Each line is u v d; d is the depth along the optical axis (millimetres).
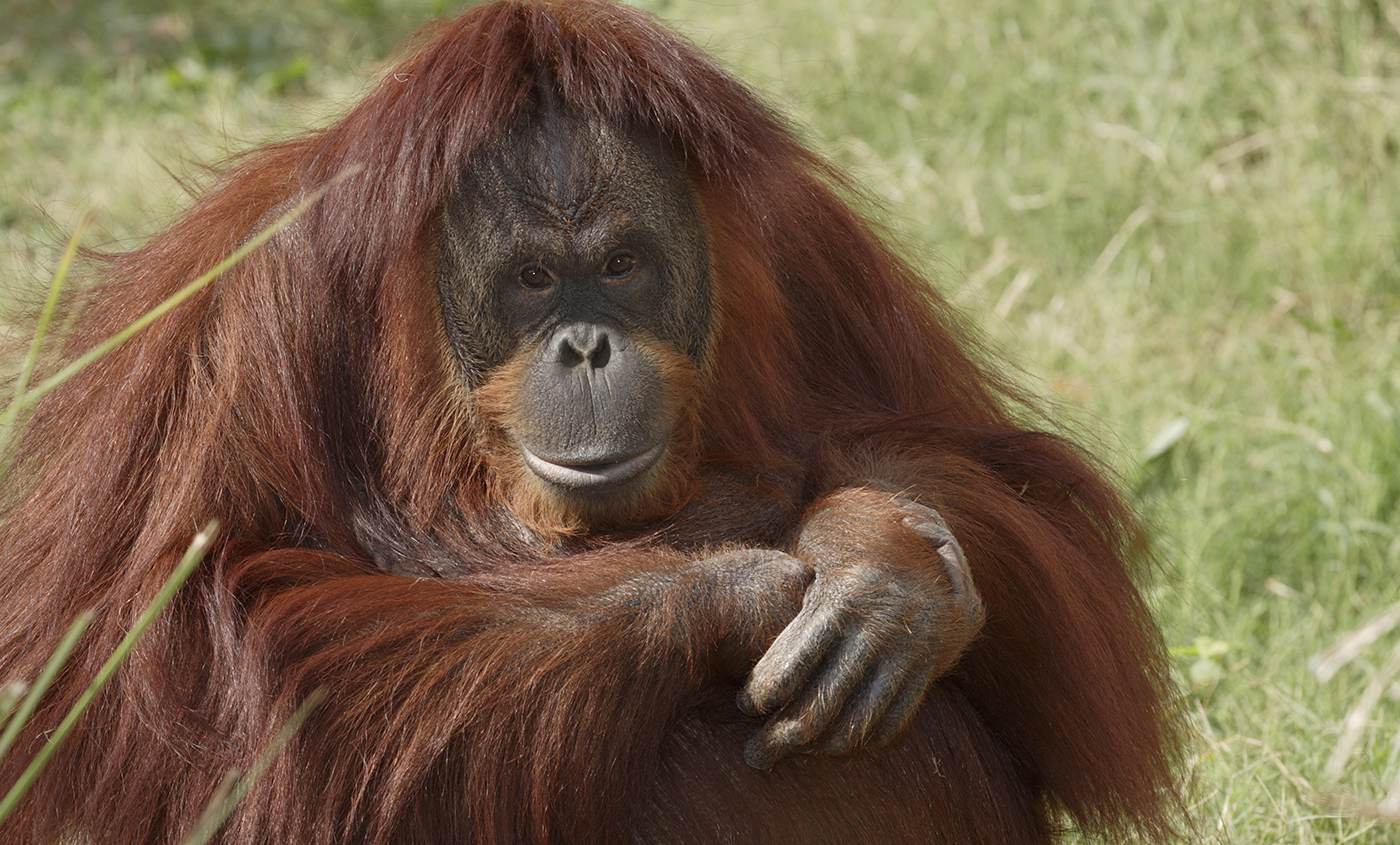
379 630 5746
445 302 6125
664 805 6074
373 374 6309
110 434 6188
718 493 6547
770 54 16984
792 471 6656
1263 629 10062
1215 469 11133
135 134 16125
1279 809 7648
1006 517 6539
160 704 5754
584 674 5695
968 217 14172
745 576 5836
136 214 14305
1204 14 15633
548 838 5801
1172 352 12812
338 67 18141
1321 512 10789
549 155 5895
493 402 6098
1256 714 8719
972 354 8094
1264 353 12625
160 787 5820
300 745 5645
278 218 6336
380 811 5633
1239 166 14461
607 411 5906
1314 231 13297
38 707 5957
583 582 5859
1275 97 14883
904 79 16469
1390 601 9781
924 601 5754
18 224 14445
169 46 18922
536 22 6098
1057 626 6480
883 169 15023
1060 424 8086
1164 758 6996
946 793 6477
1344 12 15117
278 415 6176
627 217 5953
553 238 5906
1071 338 12750
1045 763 6742
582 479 5949
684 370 6219
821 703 5645
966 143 15438
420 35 7227
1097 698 6527
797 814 6152
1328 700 8844
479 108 5867
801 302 7164
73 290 7738
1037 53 16281
